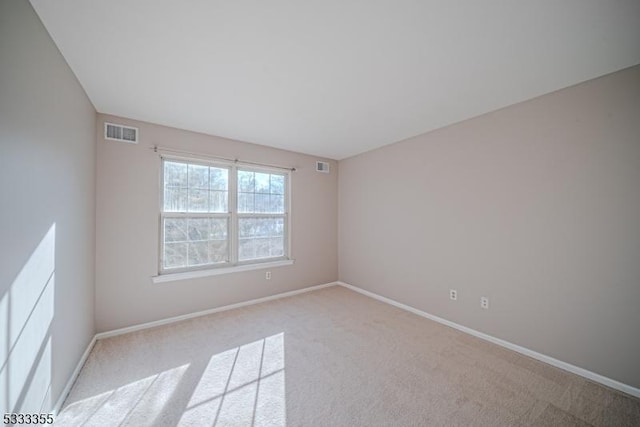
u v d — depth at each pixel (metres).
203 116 2.68
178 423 1.51
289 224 4.01
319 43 1.58
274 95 2.24
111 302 2.60
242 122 2.85
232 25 1.42
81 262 2.07
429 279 3.13
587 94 1.98
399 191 3.53
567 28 1.44
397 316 3.17
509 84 2.06
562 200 2.10
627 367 1.80
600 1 1.26
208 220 3.25
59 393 1.62
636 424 1.53
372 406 1.66
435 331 2.76
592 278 1.95
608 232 1.88
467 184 2.76
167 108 2.49
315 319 3.05
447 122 2.86
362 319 3.06
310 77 1.97
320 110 2.55
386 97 2.28
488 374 2.00
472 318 2.69
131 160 2.72
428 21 1.39
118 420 1.53
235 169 3.46
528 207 2.29
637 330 1.76
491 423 1.53
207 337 2.58
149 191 2.83
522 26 1.43
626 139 1.81
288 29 1.46
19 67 1.17
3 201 1.05
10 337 1.09
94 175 2.46
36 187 1.32
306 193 4.19
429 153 3.15
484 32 1.48
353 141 3.55
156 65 1.80
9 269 1.09
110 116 2.61
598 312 1.93
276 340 2.53
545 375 2.00
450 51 1.66
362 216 4.12
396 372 2.03
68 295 1.77
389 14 1.34
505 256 2.45
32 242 1.28
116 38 1.52
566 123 2.08
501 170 2.48
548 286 2.18
